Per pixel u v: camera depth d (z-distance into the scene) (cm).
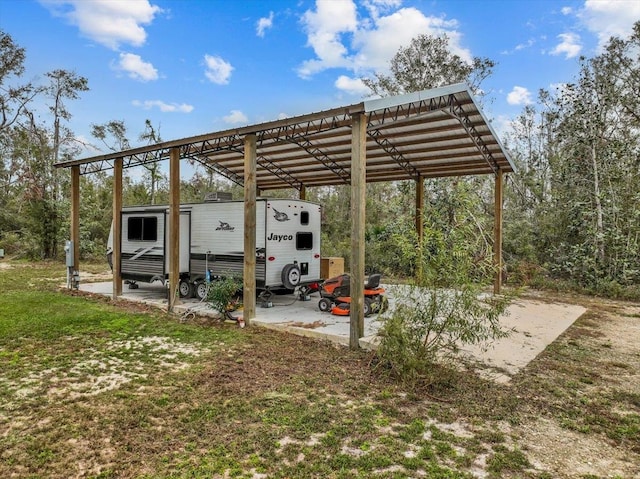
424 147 852
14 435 313
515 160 1717
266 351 532
